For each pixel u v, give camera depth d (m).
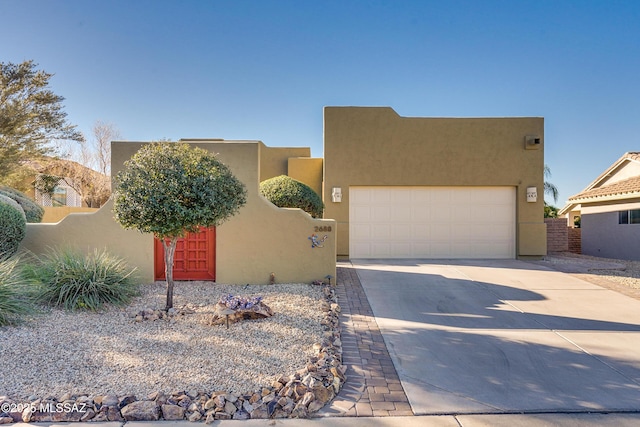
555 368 5.45
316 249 10.16
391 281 10.84
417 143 15.75
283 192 12.15
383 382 4.99
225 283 9.93
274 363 5.22
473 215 15.85
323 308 7.83
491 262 14.65
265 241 10.07
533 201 15.63
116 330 6.19
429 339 6.54
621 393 4.75
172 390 4.46
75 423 3.97
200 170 6.88
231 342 5.86
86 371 4.80
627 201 17.70
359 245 15.71
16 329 5.83
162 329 6.32
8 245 8.53
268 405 4.23
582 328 7.14
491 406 4.44
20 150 23.36
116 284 7.59
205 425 3.99
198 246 10.10
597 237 19.69
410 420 4.16
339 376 4.97
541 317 7.80
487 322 7.48
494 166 15.74
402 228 15.78
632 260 17.34
